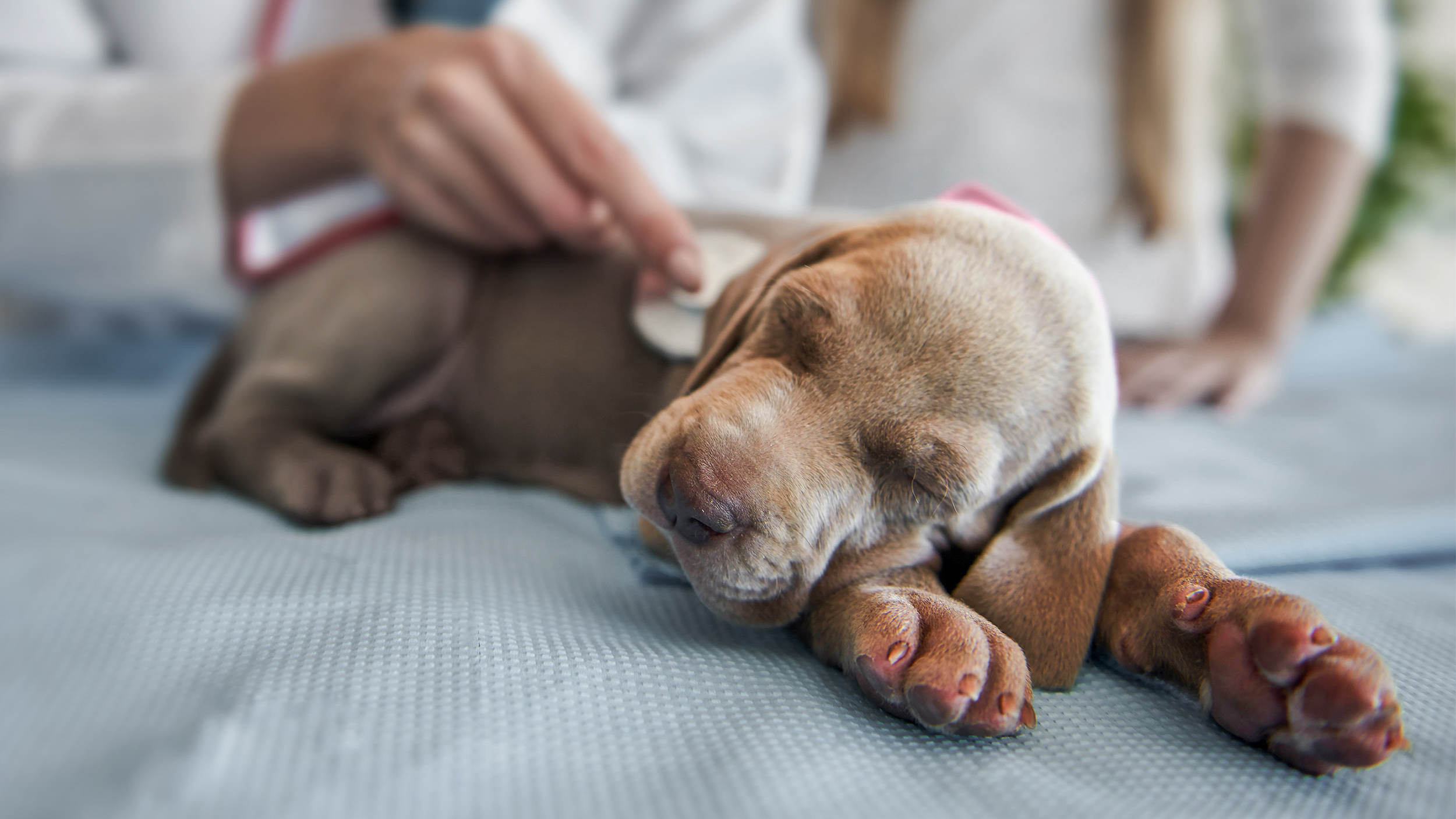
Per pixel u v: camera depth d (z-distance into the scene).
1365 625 0.28
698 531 0.27
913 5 0.82
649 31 0.62
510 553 0.30
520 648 0.24
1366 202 1.07
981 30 0.80
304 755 0.21
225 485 0.36
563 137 0.36
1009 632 0.27
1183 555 0.27
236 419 0.36
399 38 0.40
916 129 0.82
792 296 0.29
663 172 0.56
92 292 0.46
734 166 0.61
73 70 0.50
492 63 0.37
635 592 0.29
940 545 0.29
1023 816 0.21
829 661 0.27
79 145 0.41
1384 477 0.43
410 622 0.25
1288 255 0.70
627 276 0.37
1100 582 0.27
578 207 0.37
